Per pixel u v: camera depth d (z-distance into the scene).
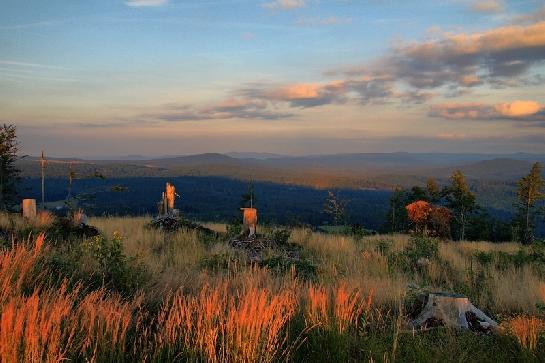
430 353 4.59
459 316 5.78
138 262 7.03
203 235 13.16
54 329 3.59
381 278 8.91
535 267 11.55
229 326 4.28
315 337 4.61
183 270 7.84
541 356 4.75
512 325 5.37
